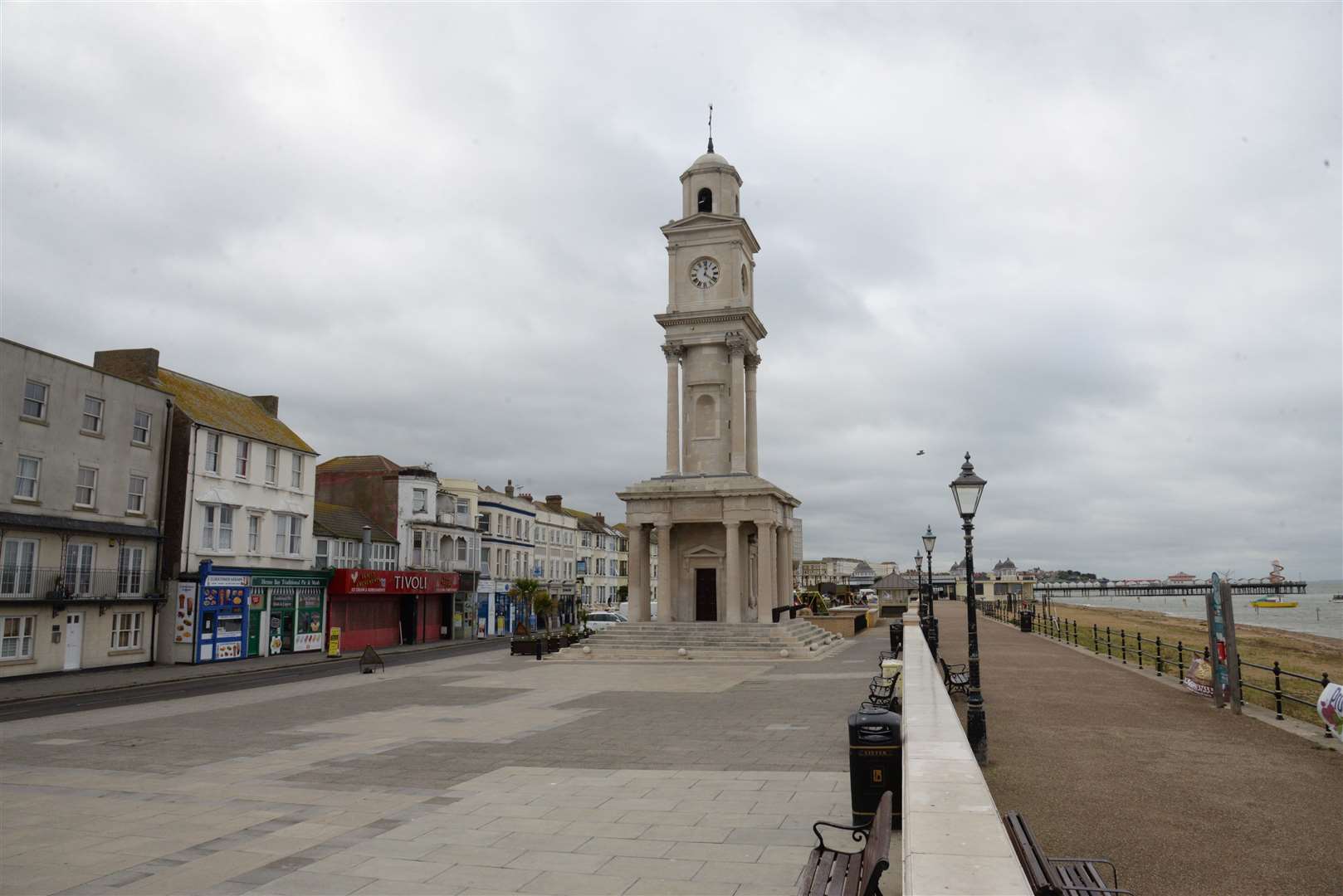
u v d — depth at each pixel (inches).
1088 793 470.6
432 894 333.1
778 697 923.4
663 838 401.4
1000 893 171.5
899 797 395.9
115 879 353.7
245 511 1774.1
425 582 2295.8
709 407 1840.6
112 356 1695.4
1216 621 791.7
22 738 725.9
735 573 1656.0
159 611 1603.1
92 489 1486.2
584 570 3597.4
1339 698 549.6
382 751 637.9
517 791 499.5
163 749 661.9
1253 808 440.1
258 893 336.2
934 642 1205.1
